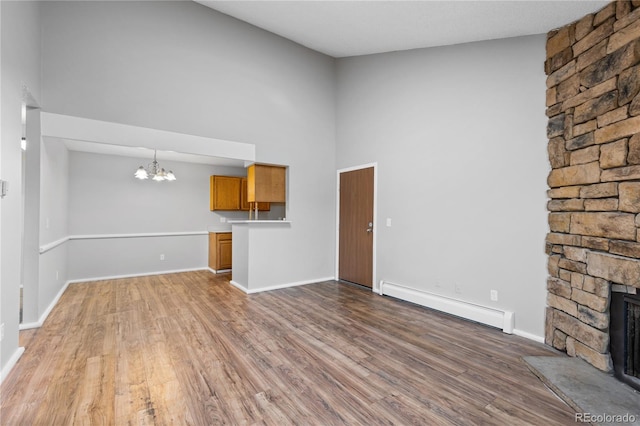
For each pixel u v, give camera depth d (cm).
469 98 327
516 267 289
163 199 580
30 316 300
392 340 275
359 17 320
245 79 423
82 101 315
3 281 213
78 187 500
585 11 224
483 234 315
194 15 382
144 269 554
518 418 172
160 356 243
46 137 320
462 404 184
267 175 462
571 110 241
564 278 246
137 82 344
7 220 218
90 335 282
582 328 229
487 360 238
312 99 490
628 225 194
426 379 212
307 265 487
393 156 412
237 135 415
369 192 450
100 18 326
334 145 514
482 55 317
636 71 189
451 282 344
